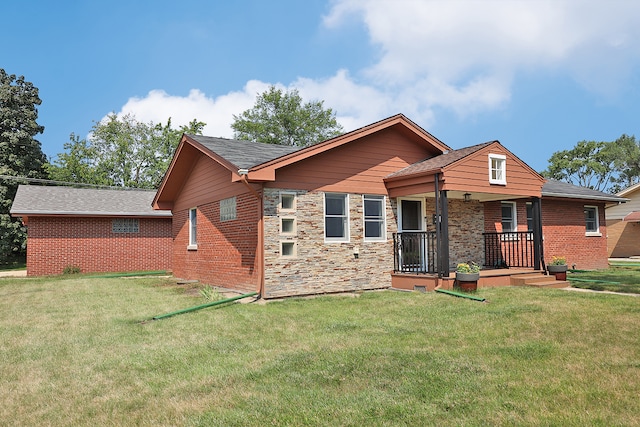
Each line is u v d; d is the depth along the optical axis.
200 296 11.48
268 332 7.17
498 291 10.67
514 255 14.82
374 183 12.38
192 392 4.62
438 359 5.48
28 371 5.39
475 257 13.89
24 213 19.59
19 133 31.83
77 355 6.03
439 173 11.13
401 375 4.96
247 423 3.86
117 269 21.73
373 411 4.03
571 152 54.84
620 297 9.56
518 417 3.82
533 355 5.60
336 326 7.48
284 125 45.66
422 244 13.18
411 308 8.91
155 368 5.43
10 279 18.22
